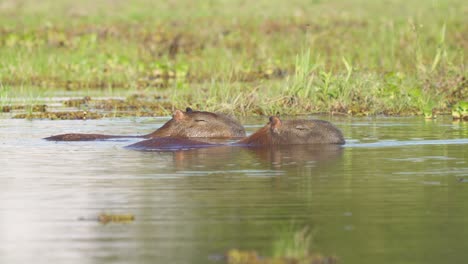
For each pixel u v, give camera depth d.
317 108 67.88
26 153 46.38
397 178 37.91
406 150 46.34
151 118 64.69
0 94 76.94
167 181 37.69
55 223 30.20
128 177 38.75
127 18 154.62
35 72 95.62
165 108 70.06
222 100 68.25
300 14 155.62
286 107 67.56
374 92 69.19
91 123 61.31
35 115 64.88
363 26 134.12
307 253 26.06
